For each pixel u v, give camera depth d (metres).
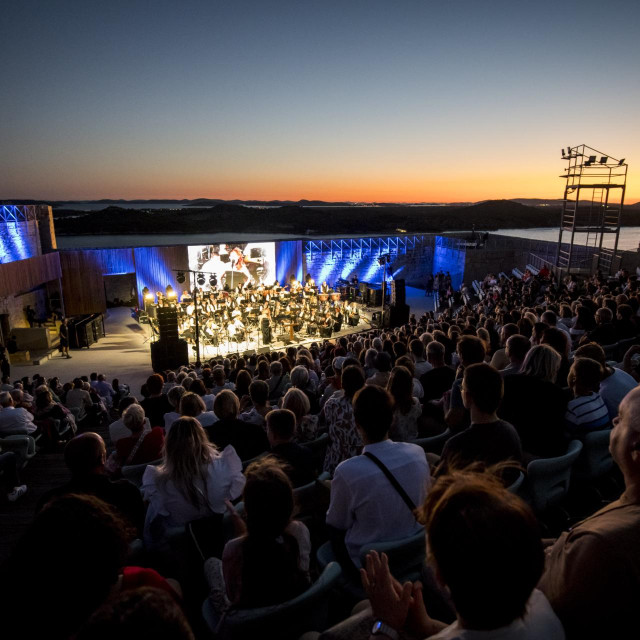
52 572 1.27
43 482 7.39
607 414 4.10
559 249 27.30
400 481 2.83
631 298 11.91
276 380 9.01
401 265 43.19
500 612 1.11
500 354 6.79
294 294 29.84
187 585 3.57
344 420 4.15
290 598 2.28
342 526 2.95
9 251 24.17
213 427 4.91
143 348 27.28
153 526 3.73
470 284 38.66
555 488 3.78
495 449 3.04
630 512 1.42
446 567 1.15
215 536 3.62
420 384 6.37
